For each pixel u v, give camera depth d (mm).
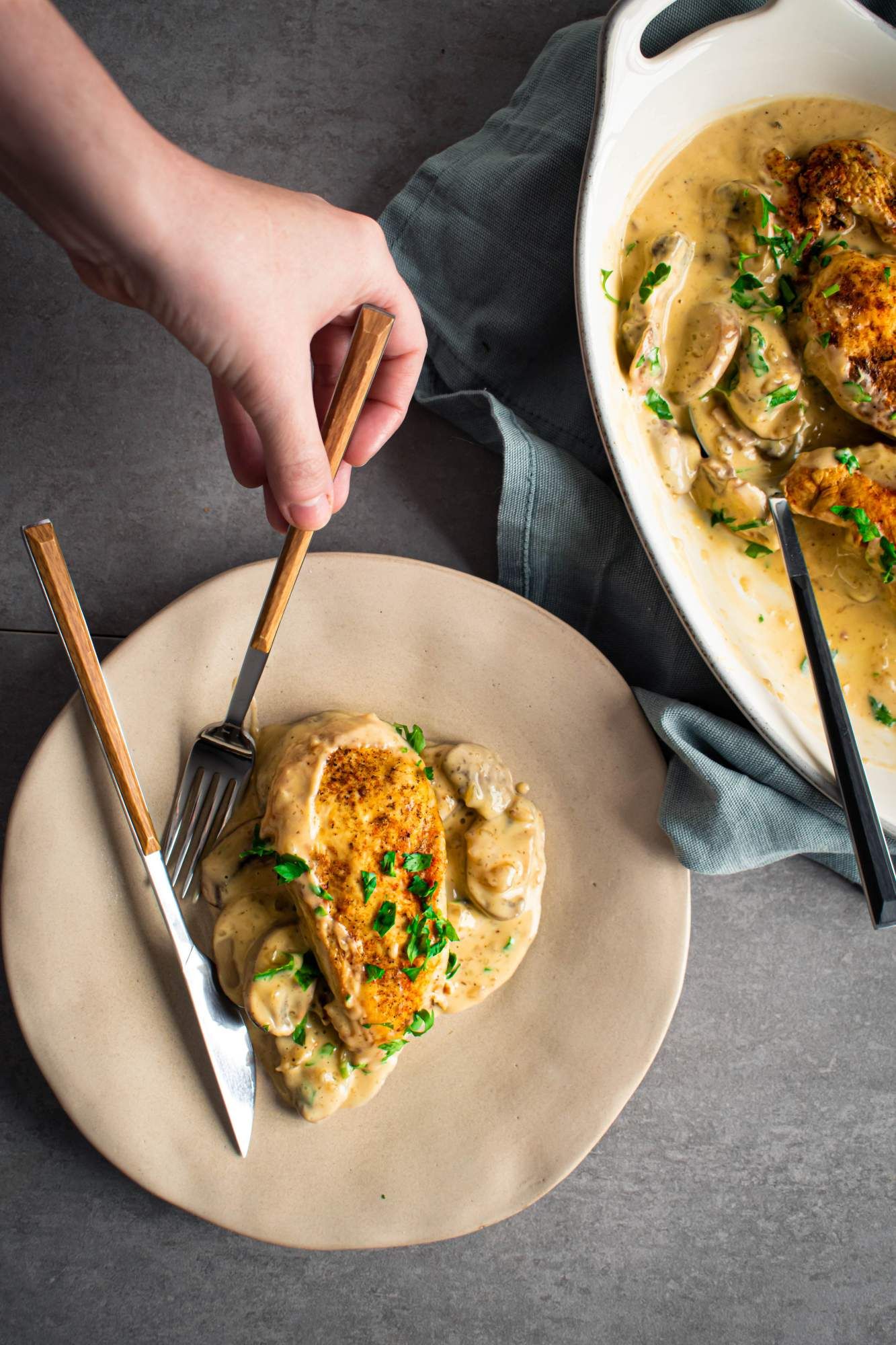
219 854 581
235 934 573
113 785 578
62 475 628
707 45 564
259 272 481
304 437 502
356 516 637
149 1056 573
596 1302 628
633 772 593
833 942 640
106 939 574
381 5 639
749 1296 630
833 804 589
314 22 638
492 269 622
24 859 571
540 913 592
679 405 593
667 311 587
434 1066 584
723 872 581
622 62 549
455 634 595
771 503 574
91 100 437
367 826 544
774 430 591
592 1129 580
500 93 644
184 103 635
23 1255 616
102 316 630
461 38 643
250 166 637
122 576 628
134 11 634
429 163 618
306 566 589
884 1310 632
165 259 467
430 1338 625
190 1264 622
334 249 505
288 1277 625
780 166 586
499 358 634
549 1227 630
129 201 452
